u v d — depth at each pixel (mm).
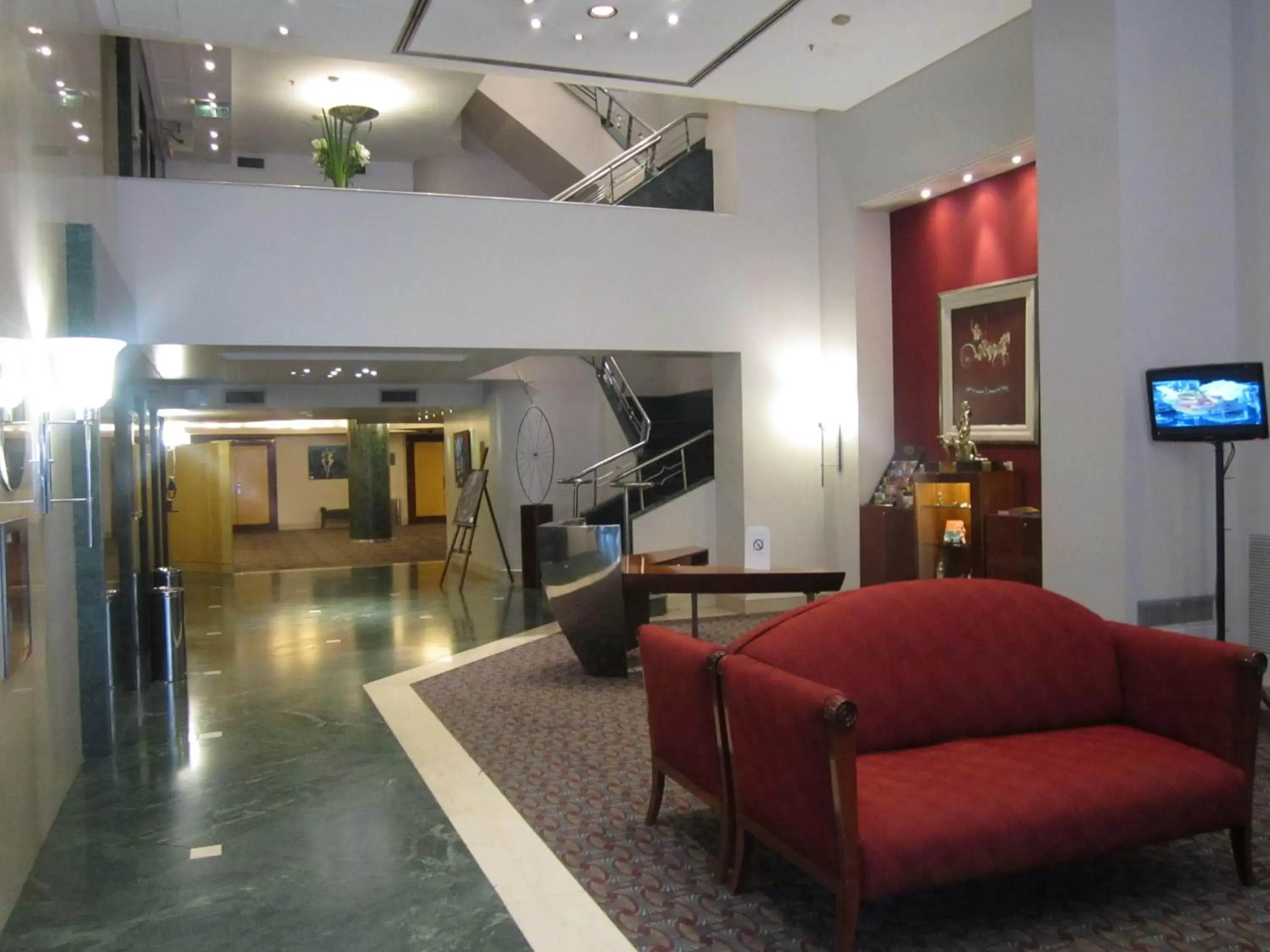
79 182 5770
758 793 3521
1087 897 3604
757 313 10070
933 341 9492
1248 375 5668
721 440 10492
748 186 10039
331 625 10211
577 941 3357
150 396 9164
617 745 5680
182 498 16297
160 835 4465
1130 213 6203
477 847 4211
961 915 3473
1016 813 3225
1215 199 6445
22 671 4012
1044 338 6777
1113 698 4074
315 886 3873
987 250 8836
